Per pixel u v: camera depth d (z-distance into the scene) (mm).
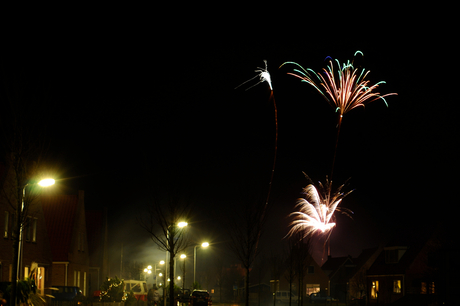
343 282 83000
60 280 35594
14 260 14586
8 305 17438
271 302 70250
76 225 38531
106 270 47219
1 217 25062
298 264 38188
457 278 16375
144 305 37875
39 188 16984
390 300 46625
